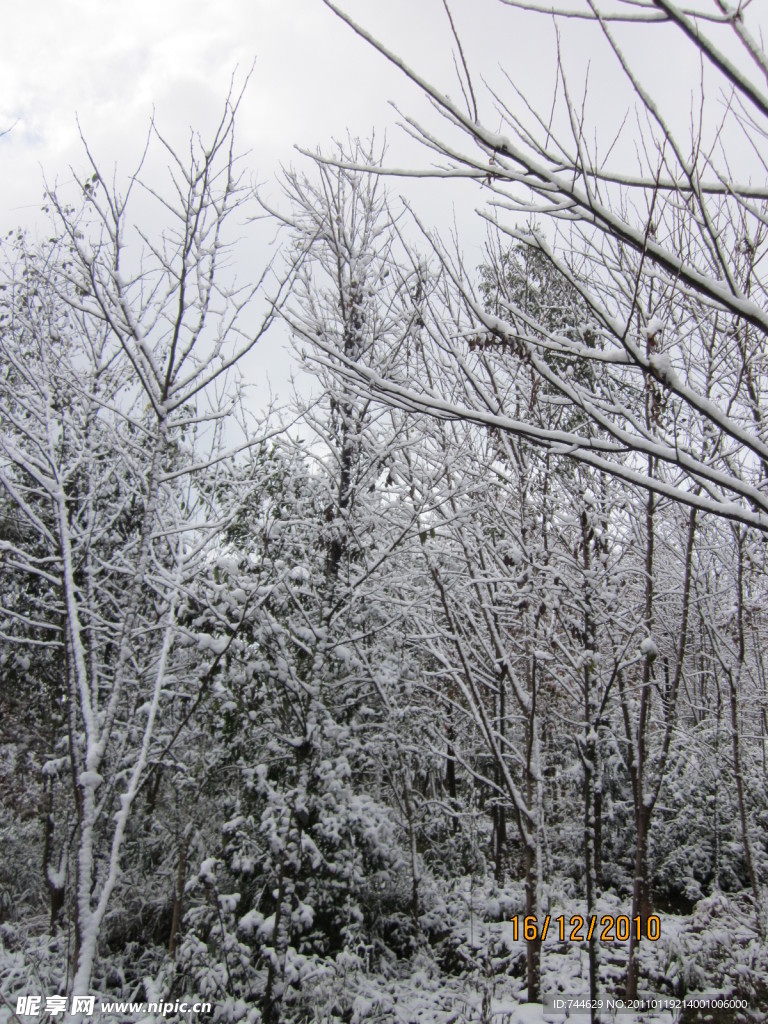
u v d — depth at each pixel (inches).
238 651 255.6
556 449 98.8
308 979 259.0
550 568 273.7
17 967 254.8
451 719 405.1
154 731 271.4
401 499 305.1
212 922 269.7
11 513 281.9
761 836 402.3
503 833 398.9
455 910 358.3
